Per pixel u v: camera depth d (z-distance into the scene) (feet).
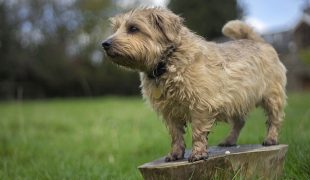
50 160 5.00
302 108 8.84
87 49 28.12
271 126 3.59
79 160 4.92
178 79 2.96
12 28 25.16
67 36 28.96
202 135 2.99
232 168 2.91
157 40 3.07
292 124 5.94
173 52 3.02
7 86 23.13
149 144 5.65
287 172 3.28
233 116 3.37
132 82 26.76
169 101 3.05
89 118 9.36
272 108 3.58
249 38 3.78
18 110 13.37
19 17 26.22
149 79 3.12
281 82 3.64
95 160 5.00
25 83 25.21
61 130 7.93
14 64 24.90
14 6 26.09
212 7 30.42
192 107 2.99
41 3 27.68
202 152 2.95
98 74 26.48
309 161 3.32
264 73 3.50
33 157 5.29
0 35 24.73
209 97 2.97
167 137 5.99
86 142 6.17
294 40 27.40
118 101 16.46
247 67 3.28
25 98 24.61
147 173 2.93
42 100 22.52
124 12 3.47
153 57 3.05
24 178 4.20
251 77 3.31
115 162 4.83
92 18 29.63
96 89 26.55
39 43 27.04
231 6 30.66
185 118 3.10
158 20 3.10
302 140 4.13
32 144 5.96
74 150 5.74
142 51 3.07
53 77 25.84
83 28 29.12
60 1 28.91
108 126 7.16
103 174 4.07
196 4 30.73
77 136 6.77
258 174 2.95
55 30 28.84
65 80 26.20
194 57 2.99
